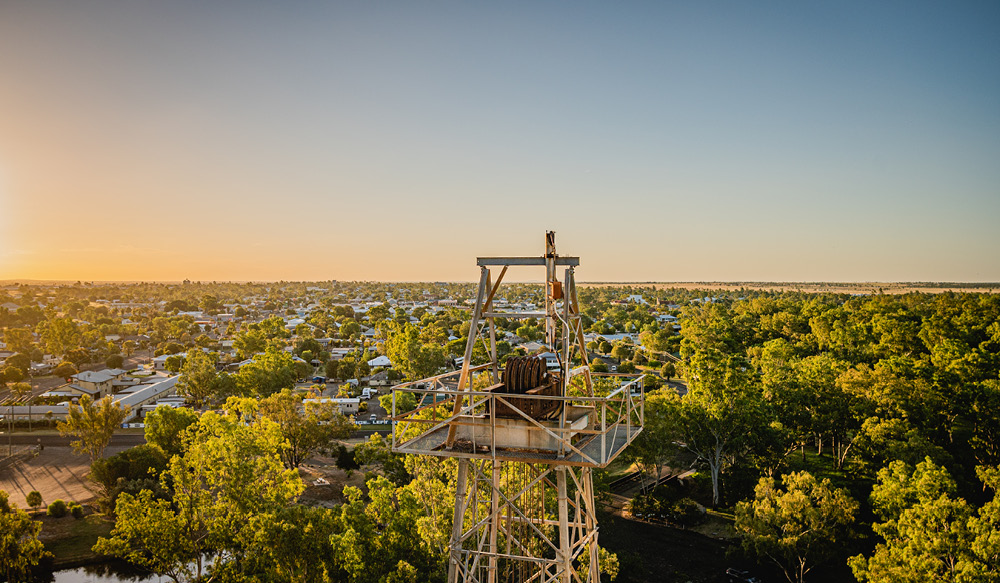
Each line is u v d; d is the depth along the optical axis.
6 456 74.12
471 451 16.53
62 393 109.94
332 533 40.06
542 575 18.17
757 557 45.44
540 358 17.70
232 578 39.31
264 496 44.44
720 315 180.00
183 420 67.12
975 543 31.22
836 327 111.19
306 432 68.62
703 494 61.41
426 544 38.81
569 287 17.06
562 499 16.86
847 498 43.56
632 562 45.97
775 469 59.94
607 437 18.80
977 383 61.12
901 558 33.78
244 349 147.38
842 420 62.59
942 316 115.19
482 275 17.84
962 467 50.66
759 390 66.88
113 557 49.97
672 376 116.56
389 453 60.94
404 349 115.31
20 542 47.06
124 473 59.75
